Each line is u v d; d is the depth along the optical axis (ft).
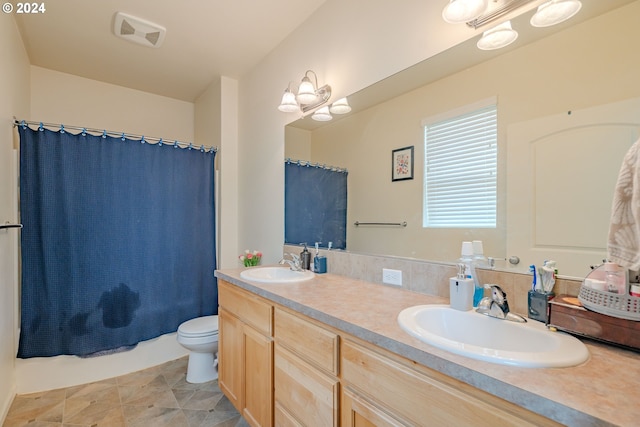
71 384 7.37
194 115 12.38
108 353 7.82
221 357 6.60
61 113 9.84
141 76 10.12
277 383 4.66
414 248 5.02
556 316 2.98
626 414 1.77
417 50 4.90
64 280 7.39
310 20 7.16
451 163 4.56
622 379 2.15
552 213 3.52
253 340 5.25
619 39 3.10
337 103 6.40
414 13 4.94
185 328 7.48
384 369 2.98
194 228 9.28
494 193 4.06
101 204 7.84
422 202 4.94
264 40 8.11
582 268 3.25
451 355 2.52
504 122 3.98
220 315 6.67
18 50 7.55
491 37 4.02
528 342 3.03
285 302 4.40
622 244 2.71
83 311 7.55
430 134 4.84
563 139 3.46
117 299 7.96
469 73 4.33
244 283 5.53
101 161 7.86
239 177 10.18
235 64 9.32
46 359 7.20
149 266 8.43
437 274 4.58
